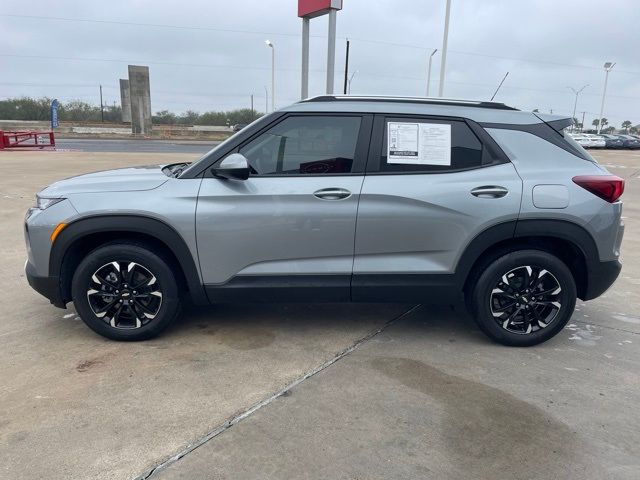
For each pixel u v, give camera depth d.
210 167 3.60
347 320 4.29
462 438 2.70
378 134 3.62
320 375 3.33
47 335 3.87
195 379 3.24
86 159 18.80
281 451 2.56
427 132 3.65
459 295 3.73
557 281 3.69
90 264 3.59
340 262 3.65
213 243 3.57
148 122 46.31
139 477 2.35
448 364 3.53
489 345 3.86
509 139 3.68
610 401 3.10
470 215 3.56
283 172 3.60
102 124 58.00
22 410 2.86
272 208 3.54
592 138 47.28
